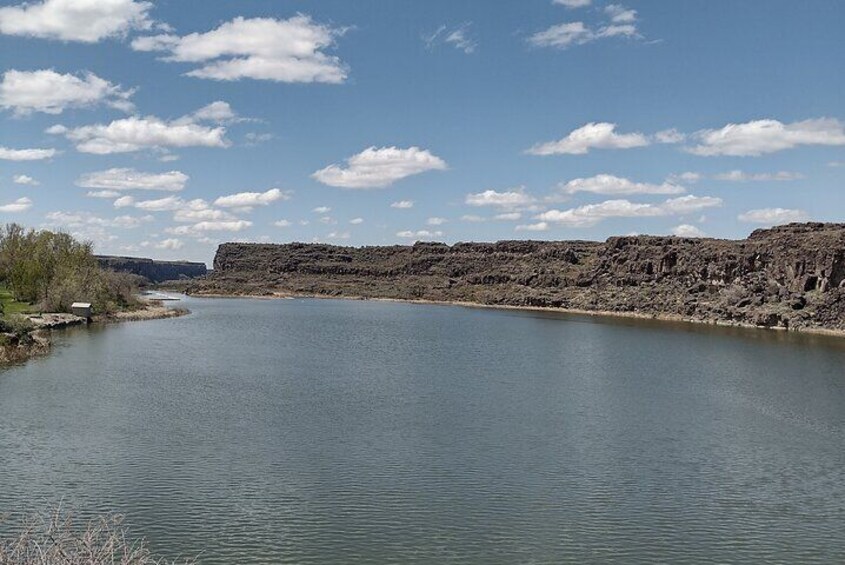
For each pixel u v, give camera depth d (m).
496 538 42.38
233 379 89.50
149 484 49.00
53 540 31.02
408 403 76.62
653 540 42.75
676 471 54.91
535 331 173.00
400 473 52.69
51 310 158.00
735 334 167.50
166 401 74.19
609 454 58.84
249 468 52.78
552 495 49.19
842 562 40.62
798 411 77.19
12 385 79.94
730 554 41.34
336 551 40.25
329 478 51.22
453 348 133.25
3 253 193.00
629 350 132.88
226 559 38.97
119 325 158.75
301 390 83.00
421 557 39.88
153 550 39.62
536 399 80.81
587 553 40.97
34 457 53.78
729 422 71.31
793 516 46.69
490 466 54.84
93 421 64.69
